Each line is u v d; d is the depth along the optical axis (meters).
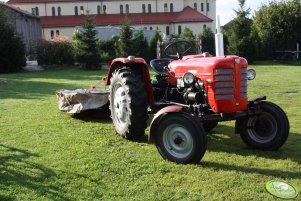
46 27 61.28
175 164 4.91
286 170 4.72
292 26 32.78
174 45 7.20
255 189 4.14
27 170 4.68
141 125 5.93
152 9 63.06
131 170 4.68
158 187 4.21
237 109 5.23
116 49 30.55
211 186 4.22
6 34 24.09
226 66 5.15
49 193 4.05
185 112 4.98
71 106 7.80
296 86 12.88
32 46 32.41
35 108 9.04
